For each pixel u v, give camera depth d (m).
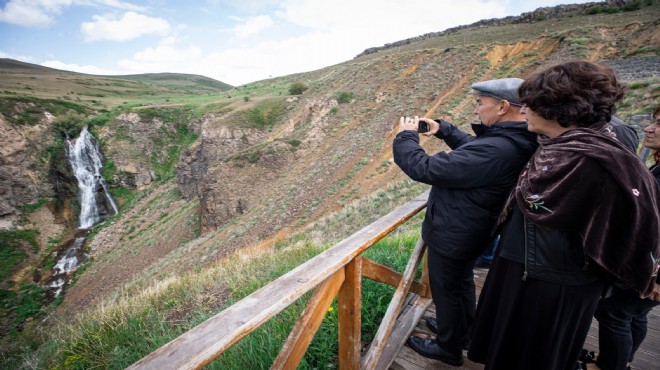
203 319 3.80
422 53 41.09
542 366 1.42
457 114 26.36
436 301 2.12
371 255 4.41
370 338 2.59
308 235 16.94
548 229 1.27
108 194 47.81
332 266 1.40
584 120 1.23
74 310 26.14
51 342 4.75
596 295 1.34
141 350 3.36
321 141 34.56
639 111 13.00
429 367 2.26
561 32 32.75
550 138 1.33
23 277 32.25
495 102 1.67
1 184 41.09
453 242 1.81
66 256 36.41
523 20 65.06
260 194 31.17
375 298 3.05
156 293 5.58
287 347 1.42
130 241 37.56
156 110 57.97
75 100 62.72
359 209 17.78
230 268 6.48
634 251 1.13
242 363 2.38
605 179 1.10
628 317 1.86
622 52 26.41
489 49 34.81
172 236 34.78
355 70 48.62
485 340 1.65
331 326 2.64
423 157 1.76
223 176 33.09
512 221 1.45
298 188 27.66
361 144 29.48
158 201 46.12
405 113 30.48
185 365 0.82
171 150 55.22
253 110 48.91
